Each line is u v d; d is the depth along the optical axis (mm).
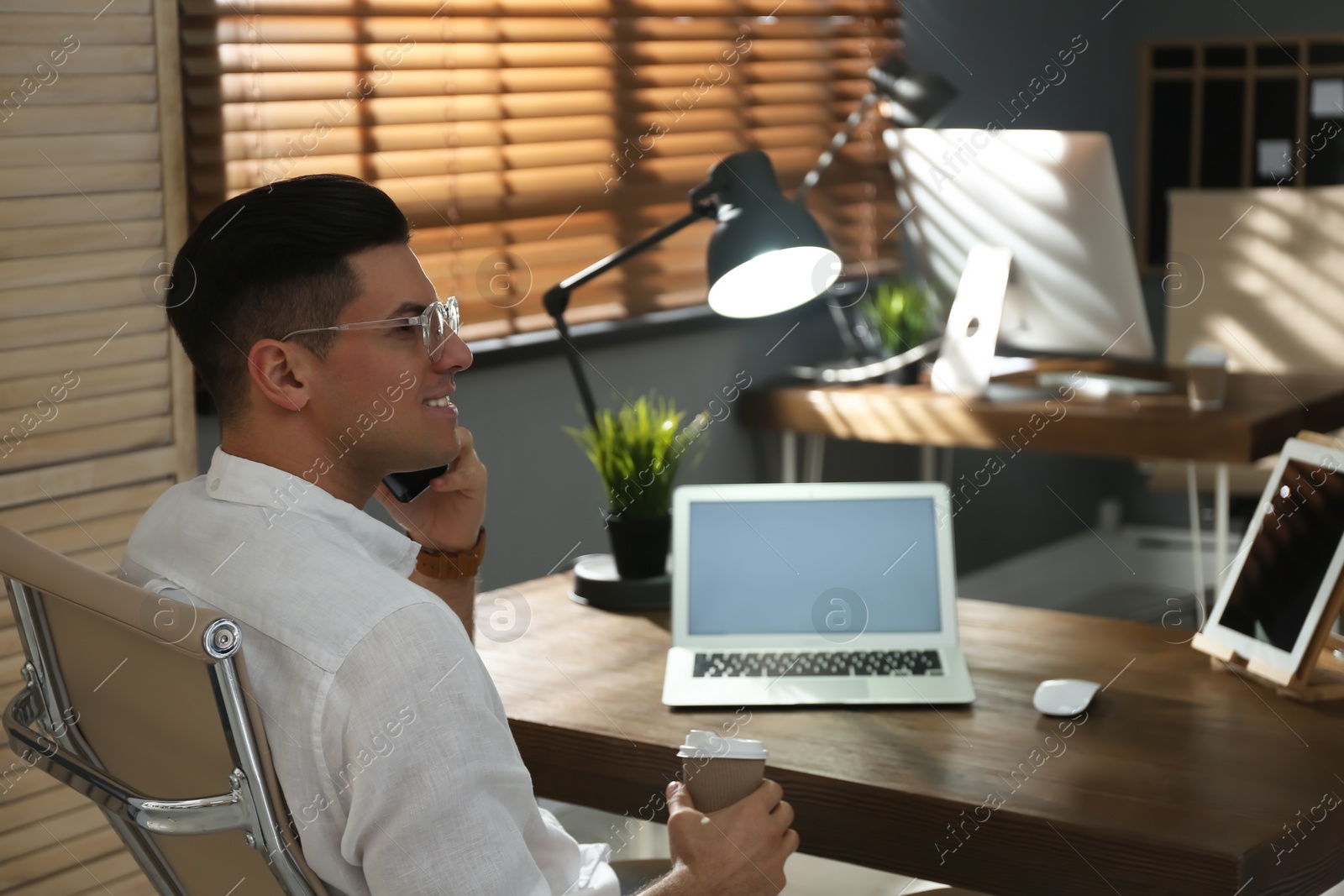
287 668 992
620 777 1491
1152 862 1203
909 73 3344
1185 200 3791
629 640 1835
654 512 1999
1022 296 3189
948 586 1725
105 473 2053
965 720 1522
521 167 3035
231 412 1107
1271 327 3703
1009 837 1276
